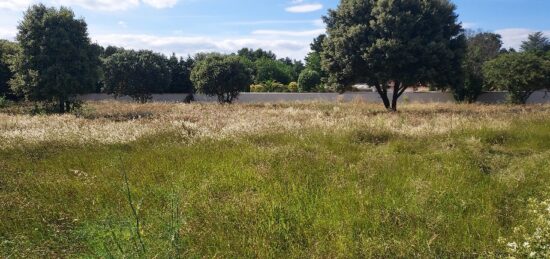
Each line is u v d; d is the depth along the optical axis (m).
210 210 5.04
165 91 36.28
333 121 12.63
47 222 4.82
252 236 4.37
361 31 19.05
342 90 21.41
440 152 8.65
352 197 5.55
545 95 28.14
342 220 4.79
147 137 10.28
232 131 10.72
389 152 8.84
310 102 26.75
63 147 9.37
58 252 4.09
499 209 5.20
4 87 27.86
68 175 6.99
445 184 6.11
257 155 8.05
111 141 9.85
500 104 25.23
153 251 3.68
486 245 4.17
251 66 55.75
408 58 18.47
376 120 13.09
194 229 4.50
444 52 18.78
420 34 19.05
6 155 8.74
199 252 4.02
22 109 22.41
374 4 19.62
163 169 7.10
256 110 18.88
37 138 10.03
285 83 57.38
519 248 3.56
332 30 20.62
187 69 37.09
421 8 19.06
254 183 6.25
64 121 14.19
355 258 3.96
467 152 8.58
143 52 32.19
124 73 30.80
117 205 5.22
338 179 6.52
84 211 5.03
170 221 4.18
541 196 5.54
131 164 7.62
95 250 3.81
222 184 6.21
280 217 4.84
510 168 7.58
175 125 11.89
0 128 12.41
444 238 4.34
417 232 4.42
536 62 24.30
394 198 5.54
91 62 21.27
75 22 20.55
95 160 8.02
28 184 6.34
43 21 19.77
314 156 8.10
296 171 6.96
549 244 3.43
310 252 4.07
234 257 3.95
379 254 3.96
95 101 31.39
